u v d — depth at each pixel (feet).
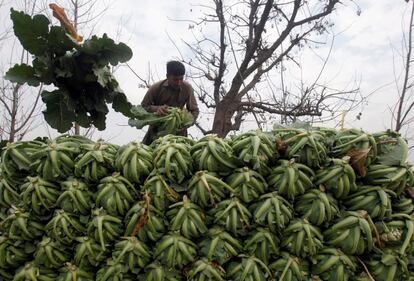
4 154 7.32
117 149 7.34
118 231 6.59
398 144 6.71
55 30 8.24
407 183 6.72
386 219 6.51
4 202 7.30
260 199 6.42
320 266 6.27
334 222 6.42
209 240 6.32
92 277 6.72
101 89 9.21
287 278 6.17
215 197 6.43
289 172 6.36
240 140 6.78
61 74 8.46
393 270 6.26
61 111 9.12
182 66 14.12
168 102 14.57
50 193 6.89
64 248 6.76
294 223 6.30
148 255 6.41
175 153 6.56
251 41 32.89
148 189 6.52
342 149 6.66
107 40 8.45
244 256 6.28
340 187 6.37
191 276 6.23
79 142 7.47
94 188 6.95
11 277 7.16
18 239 6.97
